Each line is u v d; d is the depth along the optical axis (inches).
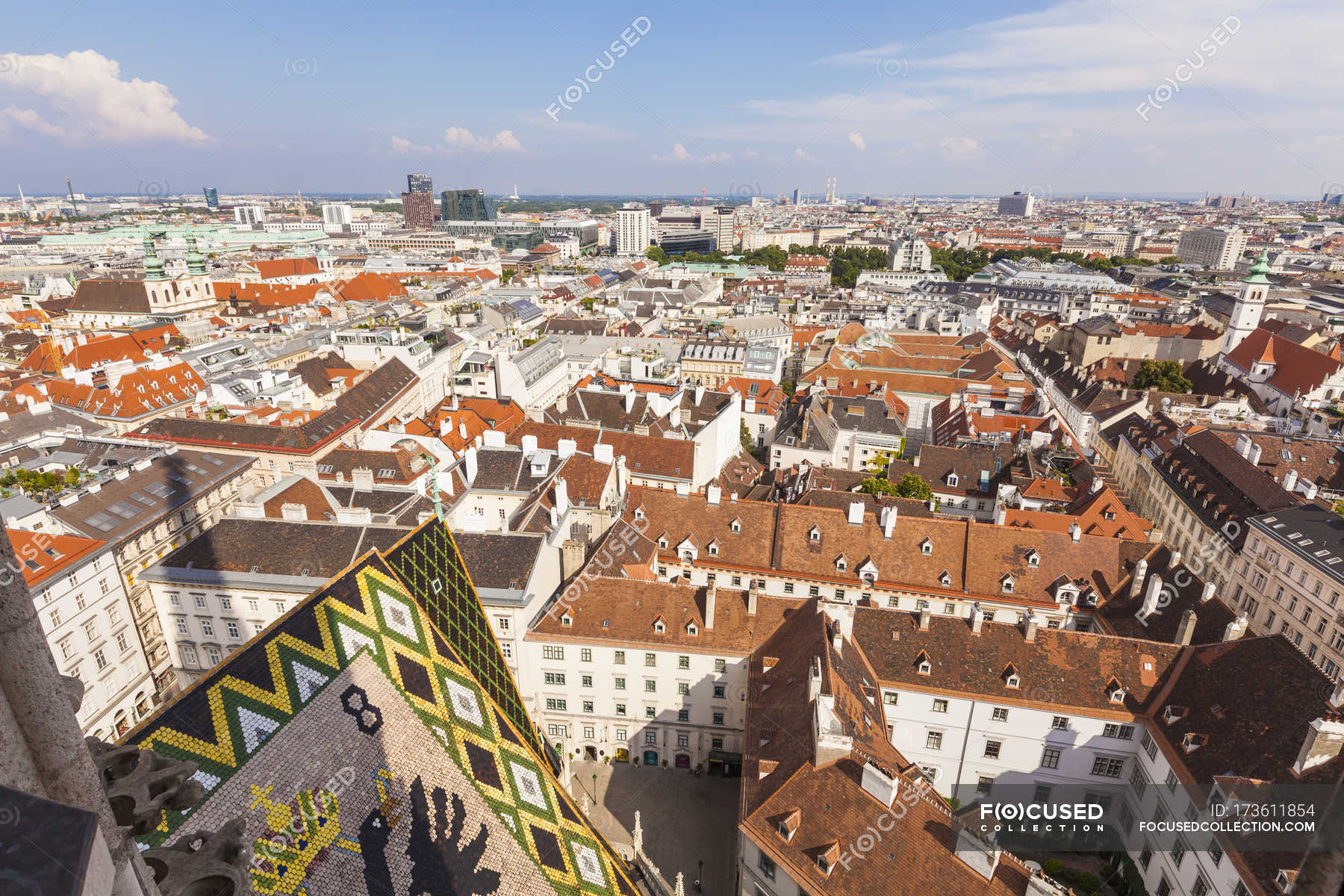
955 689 2391.7
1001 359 6870.1
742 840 1913.1
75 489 3026.6
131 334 6707.7
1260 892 1711.4
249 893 571.2
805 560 3319.4
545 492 3331.7
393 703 1498.5
